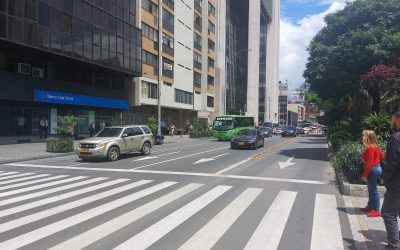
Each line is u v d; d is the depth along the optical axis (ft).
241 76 348.79
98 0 115.96
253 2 360.28
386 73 60.64
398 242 18.56
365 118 58.85
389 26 68.28
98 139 63.52
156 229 22.95
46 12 95.76
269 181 41.91
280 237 21.70
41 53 99.19
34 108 107.14
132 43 135.44
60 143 76.23
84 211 27.30
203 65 224.74
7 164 59.11
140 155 72.95
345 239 21.45
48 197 32.35
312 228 23.54
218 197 32.71
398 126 19.02
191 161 62.28
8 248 19.49
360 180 35.24
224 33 269.03
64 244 20.10
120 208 28.30
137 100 146.30
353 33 68.69
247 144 91.45
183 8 191.62
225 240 21.06
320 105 178.50
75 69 123.95
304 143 125.29
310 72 75.92
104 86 137.59
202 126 170.19
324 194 34.60
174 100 180.55
